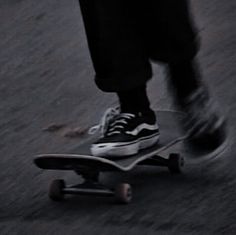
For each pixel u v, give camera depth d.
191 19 4.46
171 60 4.46
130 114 4.54
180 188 4.57
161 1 4.29
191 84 4.60
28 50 8.70
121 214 4.22
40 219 4.25
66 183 4.87
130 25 4.35
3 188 4.87
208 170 4.84
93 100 6.92
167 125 5.02
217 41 8.02
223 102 6.29
